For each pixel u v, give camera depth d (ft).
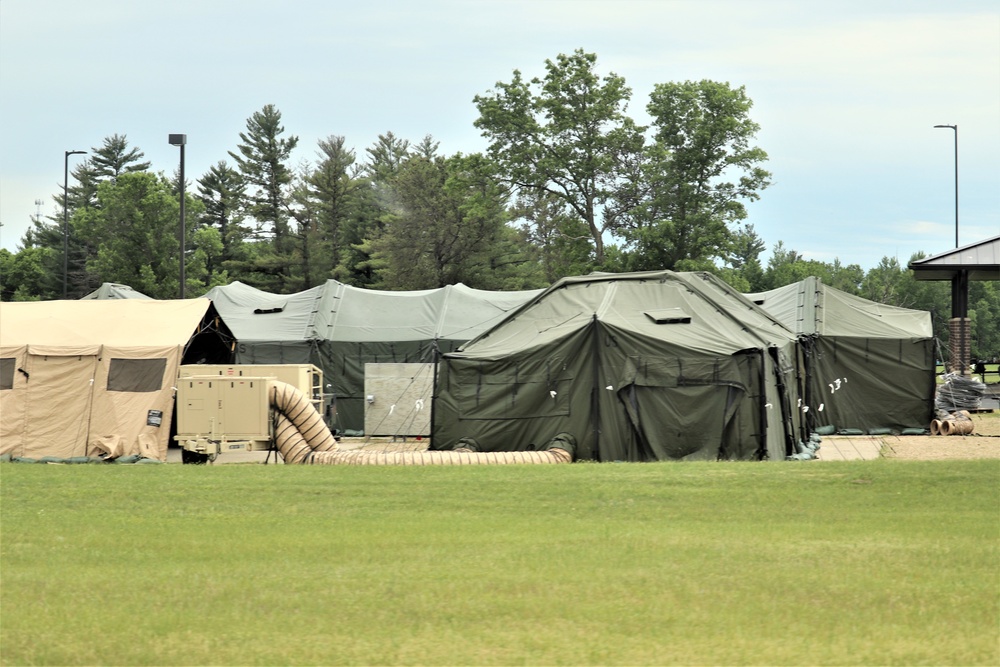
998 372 543.80
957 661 97.71
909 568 130.62
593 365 264.72
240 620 111.86
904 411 358.84
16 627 110.63
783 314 374.22
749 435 253.03
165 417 270.26
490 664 98.02
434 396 277.64
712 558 136.67
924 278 501.56
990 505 174.50
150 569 135.64
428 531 157.28
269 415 260.42
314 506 179.73
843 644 102.22
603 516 169.68
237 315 384.27
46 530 162.09
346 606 116.16
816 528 157.58
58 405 273.75
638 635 105.60
